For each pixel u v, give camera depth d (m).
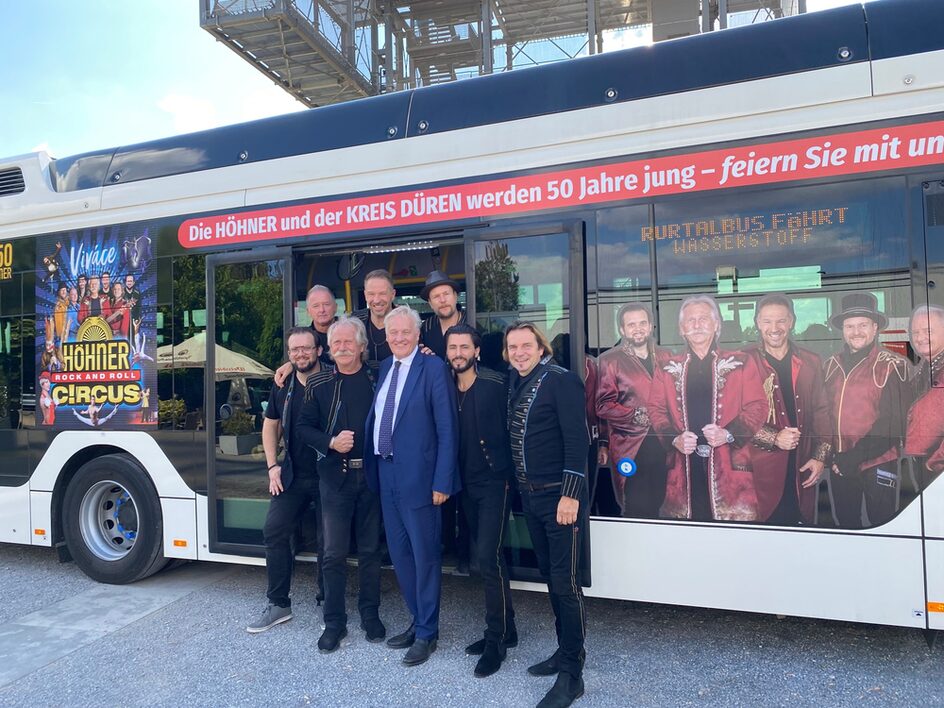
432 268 5.01
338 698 3.11
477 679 3.24
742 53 3.36
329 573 3.63
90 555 4.78
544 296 3.62
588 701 3.01
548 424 3.04
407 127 3.98
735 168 3.31
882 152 3.10
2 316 5.05
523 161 3.70
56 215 4.91
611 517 3.46
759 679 3.19
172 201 4.56
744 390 3.26
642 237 3.45
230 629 3.94
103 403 4.73
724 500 3.28
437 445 3.39
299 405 3.80
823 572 3.13
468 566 3.79
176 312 4.52
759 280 3.25
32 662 3.59
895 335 3.04
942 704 2.92
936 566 2.98
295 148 4.26
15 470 5.02
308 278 4.94
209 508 4.36
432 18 11.28
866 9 3.22
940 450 2.97
